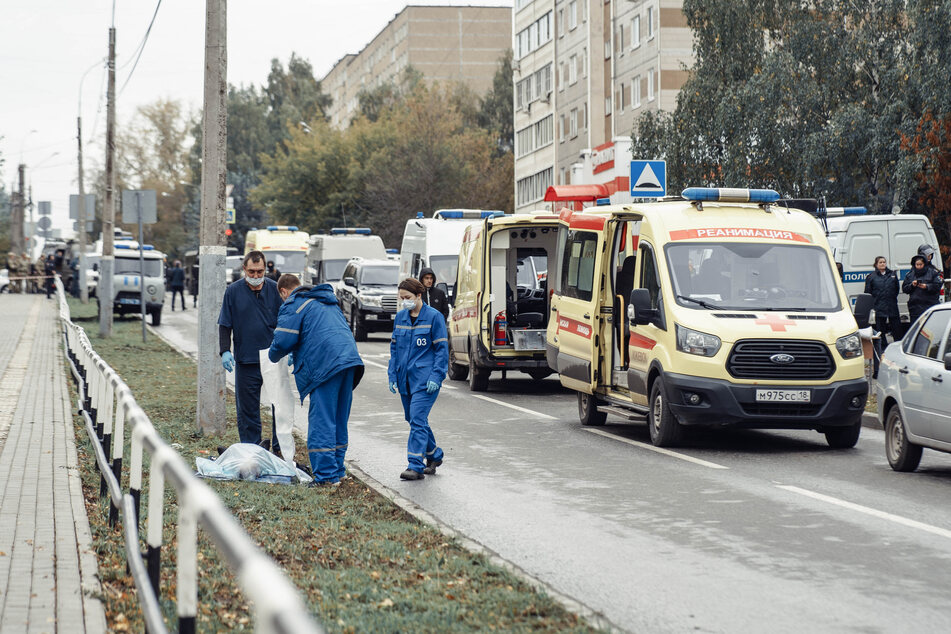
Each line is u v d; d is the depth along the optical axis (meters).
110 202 33.53
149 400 18.62
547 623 6.21
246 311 12.76
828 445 14.21
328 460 11.43
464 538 8.62
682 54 60.03
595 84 69.62
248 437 12.94
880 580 7.26
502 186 86.31
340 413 11.57
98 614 5.89
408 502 10.30
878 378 12.52
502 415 18.00
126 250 43.62
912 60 32.91
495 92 98.56
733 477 11.64
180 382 21.78
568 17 74.31
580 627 6.09
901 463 11.93
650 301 14.29
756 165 35.22
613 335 16.06
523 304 22.92
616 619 6.45
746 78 37.75
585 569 7.71
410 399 11.95
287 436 12.36
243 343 12.78
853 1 35.28
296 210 86.50
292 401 12.45
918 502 10.10
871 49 34.75
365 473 12.16
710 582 7.29
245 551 2.72
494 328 21.77
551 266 22.80
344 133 88.50
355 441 14.97
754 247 14.63
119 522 8.38
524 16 83.75
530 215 21.72
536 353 21.80
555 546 8.47
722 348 13.49
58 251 64.38
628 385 15.19
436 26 131.88
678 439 14.02
